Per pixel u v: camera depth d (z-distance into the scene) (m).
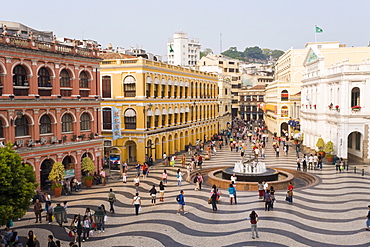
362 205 26.98
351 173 38.88
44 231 22.84
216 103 83.12
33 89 30.64
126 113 46.88
